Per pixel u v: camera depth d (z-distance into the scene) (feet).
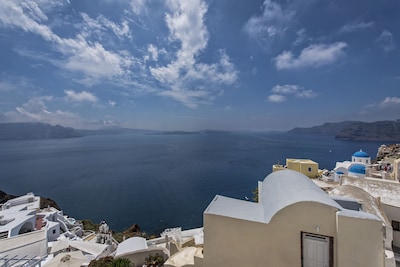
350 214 27.50
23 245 88.63
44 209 161.68
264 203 36.65
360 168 118.93
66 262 67.92
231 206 36.55
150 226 178.29
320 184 77.30
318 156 475.72
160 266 69.82
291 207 30.14
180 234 98.58
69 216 200.23
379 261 26.03
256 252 31.53
